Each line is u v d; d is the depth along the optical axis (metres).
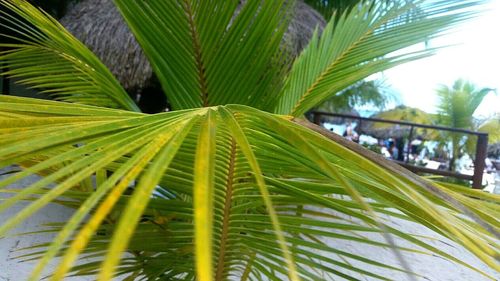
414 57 1.49
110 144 0.45
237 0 1.26
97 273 0.93
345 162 0.67
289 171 0.83
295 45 3.29
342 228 0.92
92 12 3.95
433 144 11.64
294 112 1.63
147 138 0.46
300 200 0.91
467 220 0.61
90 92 1.51
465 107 10.33
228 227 0.92
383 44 1.60
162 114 0.55
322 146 0.50
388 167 0.52
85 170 0.39
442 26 1.50
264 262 0.97
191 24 1.27
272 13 1.30
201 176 0.39
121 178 0.39
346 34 1.75
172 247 0.98
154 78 3.84
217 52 1.31
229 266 1.00
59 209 2.85
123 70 3.57
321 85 1.63
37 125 0.51
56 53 1.57
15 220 0.33
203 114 0.54
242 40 1.31
